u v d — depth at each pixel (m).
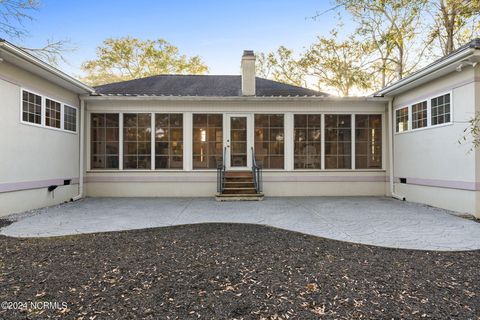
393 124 9.29
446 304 2.48
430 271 3.24
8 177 6.19
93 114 9.45
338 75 20.00
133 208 7.38
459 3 11.92
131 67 25.52
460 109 6.51
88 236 4.78
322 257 3.73
